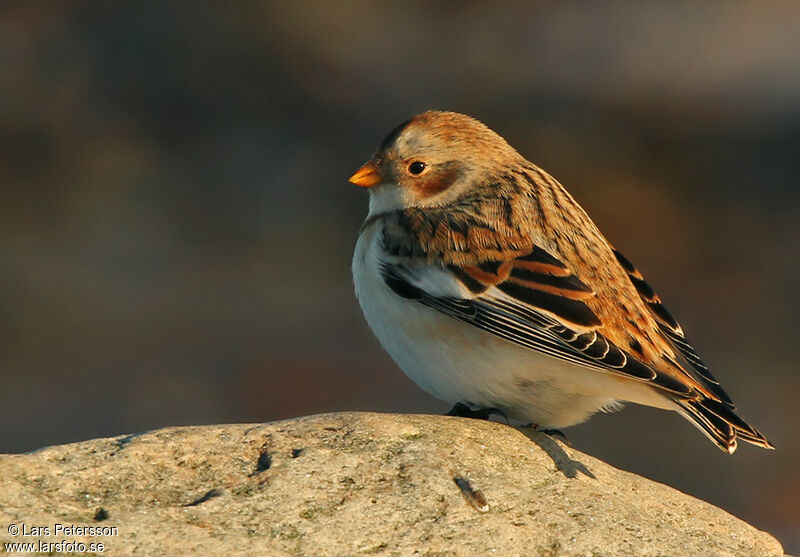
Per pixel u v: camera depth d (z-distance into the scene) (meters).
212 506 5.43
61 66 20.94
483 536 5.57
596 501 6.03
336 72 21.89
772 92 22.12
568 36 24.25
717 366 14.70
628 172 19.70
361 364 14.48
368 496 5.65
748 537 6.21
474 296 6.90
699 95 21.95
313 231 17.75
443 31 23.88
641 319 6.93
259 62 21.67
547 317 6.75
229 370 14.22
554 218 7.35
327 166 19.42
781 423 13.29
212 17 22.45
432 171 7.64
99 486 5.49
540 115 21.34
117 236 17.16
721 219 18.53
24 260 16.31
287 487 5.61
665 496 6.39
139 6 22.42
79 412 13.32
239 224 17.83
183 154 19.47
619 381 6.72
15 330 14.70
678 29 24.77
